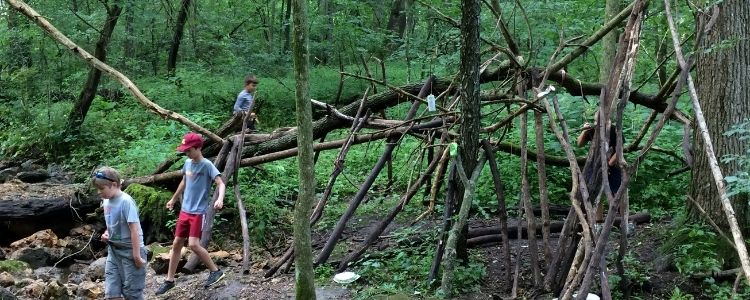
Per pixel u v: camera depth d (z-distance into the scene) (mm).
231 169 8000
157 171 9266
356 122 7492
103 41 13102
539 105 6453
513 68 7512
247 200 8570
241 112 9219
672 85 7617
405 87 8219
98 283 7102
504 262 6543
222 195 6172
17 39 14852
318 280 6156
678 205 8023
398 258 6488
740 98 5910
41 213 8695
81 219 8977
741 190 4402
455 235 5590
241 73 16953
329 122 8164
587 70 11969
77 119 13000
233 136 8742
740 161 4887
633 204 8289
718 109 6043
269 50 19000
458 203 6145
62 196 9133
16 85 14984
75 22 15438
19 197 9000
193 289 6379
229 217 8281
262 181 9430
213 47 18219
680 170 8242
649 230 7176
